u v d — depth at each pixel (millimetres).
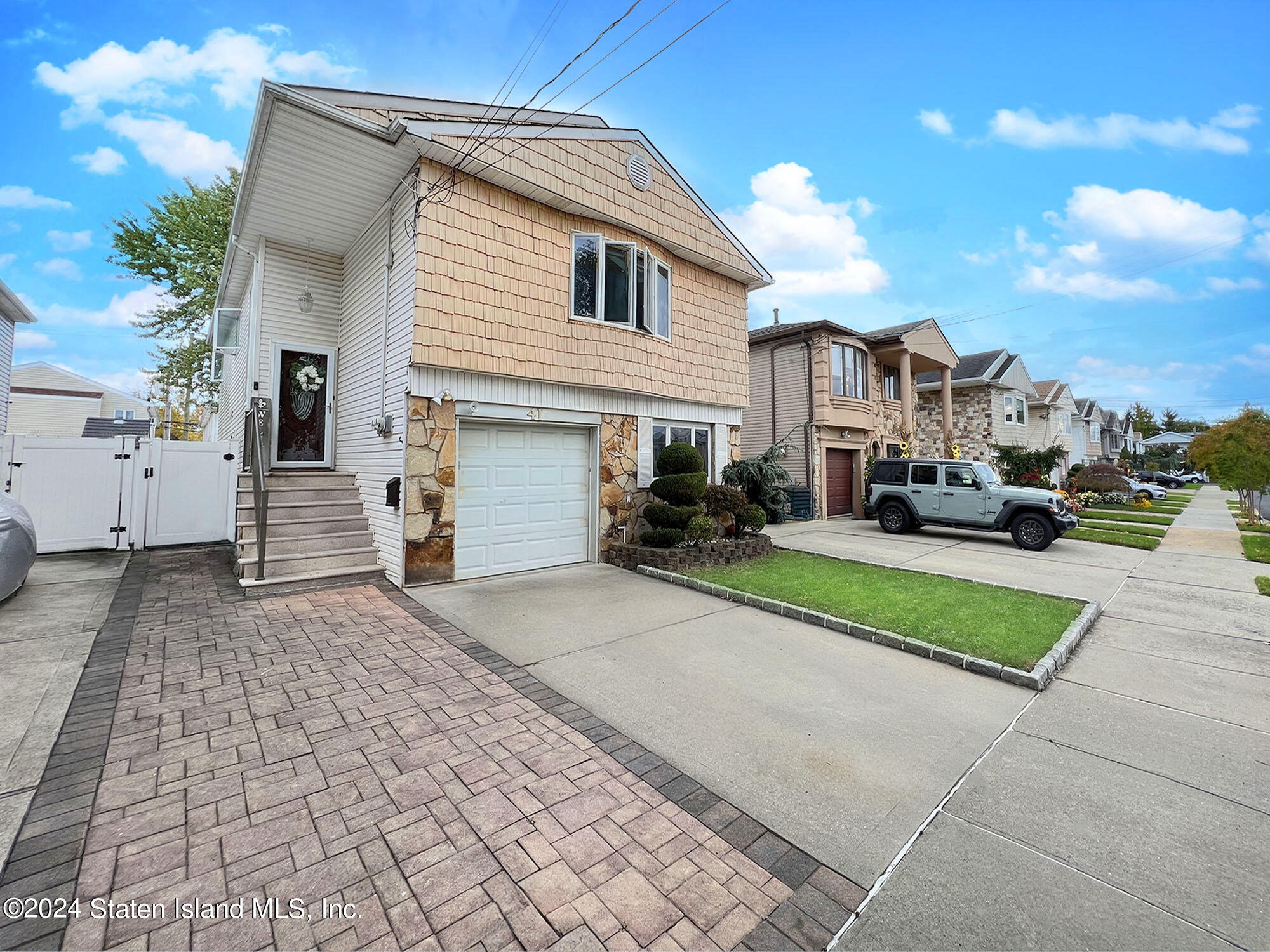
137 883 1992
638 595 6461
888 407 18188
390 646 4531
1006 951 1834
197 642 4453
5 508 5355
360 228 8047
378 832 2326
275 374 8398
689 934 1863
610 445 8516
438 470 6570
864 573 7691
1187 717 3693
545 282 7547
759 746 3172
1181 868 2273
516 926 1870
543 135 7211
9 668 3828
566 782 2752
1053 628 5305
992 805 2689
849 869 2217
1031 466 19703
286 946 1758
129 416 34531
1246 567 8742
